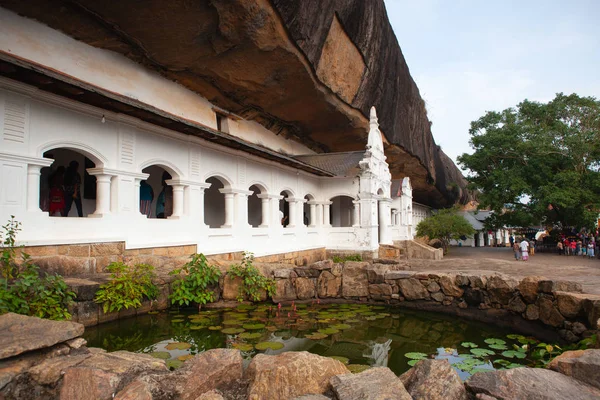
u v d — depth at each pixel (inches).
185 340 259.4
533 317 307.1
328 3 514.0
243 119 656.4
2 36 315.3
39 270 260.4
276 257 600.1
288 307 356.5
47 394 128.4
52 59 354.6
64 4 328.2
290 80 557.6
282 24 446.0
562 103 1075.3
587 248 909.8
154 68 465.4
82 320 255.8
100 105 323.9
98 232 333.1
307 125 761.0
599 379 122.9
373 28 715.4
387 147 1015.6
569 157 1013.8
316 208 773.3
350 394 114.5
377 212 803.4
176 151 424.5
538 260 825.5
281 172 643.5
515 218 1077.8
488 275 354.3
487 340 285.7
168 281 329.7
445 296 366.3
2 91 265.4
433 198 1652.3
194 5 354.3
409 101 1076.5
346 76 668.7
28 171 284.7
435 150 1459.2
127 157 363.6
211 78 511.2
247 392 131.3
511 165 1104.8
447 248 1088.8
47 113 295.3
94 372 124.7
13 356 128.6
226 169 506.9
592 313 244.5
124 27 370.3
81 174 445.4
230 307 347.9
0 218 262.7
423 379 126.5
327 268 395.9
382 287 386.6
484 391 121.3
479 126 1168.2
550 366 137.9
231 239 508.4
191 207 444.8
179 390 127.0
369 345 271.9
